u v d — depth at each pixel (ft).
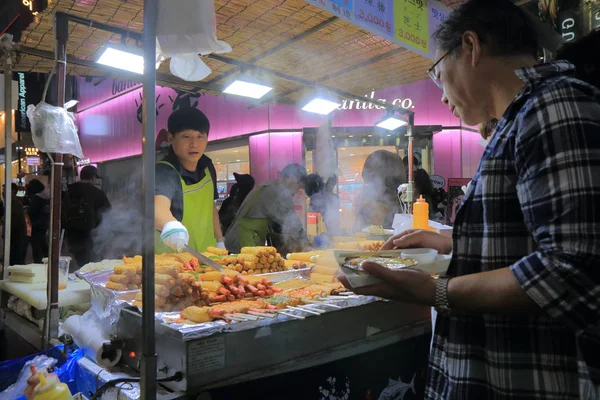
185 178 8.20
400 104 23.00
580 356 2.65
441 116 22.77
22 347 6.98
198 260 6.55
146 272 3.56
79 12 6.73
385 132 21.18
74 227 15.15
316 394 4.92
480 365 3.00
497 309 2.59
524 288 2.43
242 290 5.27
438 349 3.36
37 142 5.85
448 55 3.27
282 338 4.43
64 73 6.13
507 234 2.82
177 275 4.96
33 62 8.09
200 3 3.89
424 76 10.89
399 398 5.86
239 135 24.82
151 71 3.62
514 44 3.01
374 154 12.69
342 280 3.09
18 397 4.64
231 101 25.11
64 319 6.90
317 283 6.27
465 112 3.39
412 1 8.38
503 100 3.10
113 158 33.30
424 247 4.00
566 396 2.69
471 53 3.12
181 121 7.94
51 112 5.84
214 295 5.10
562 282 2.31
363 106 22.71
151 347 3.58
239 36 8.23
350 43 8.70
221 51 4.18
